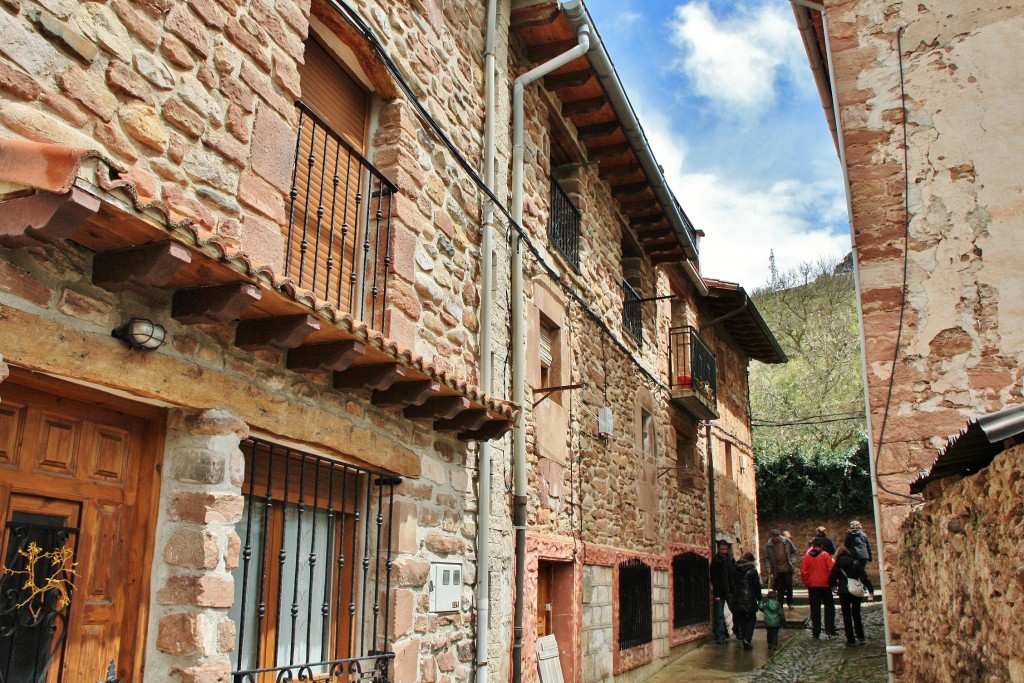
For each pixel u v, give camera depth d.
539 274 6.86
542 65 6.51
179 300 2.84
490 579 5.16
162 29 3.02
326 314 3.04
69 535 2.72
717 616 11.77
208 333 3.05
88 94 2.67
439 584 4.51
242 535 3.46
